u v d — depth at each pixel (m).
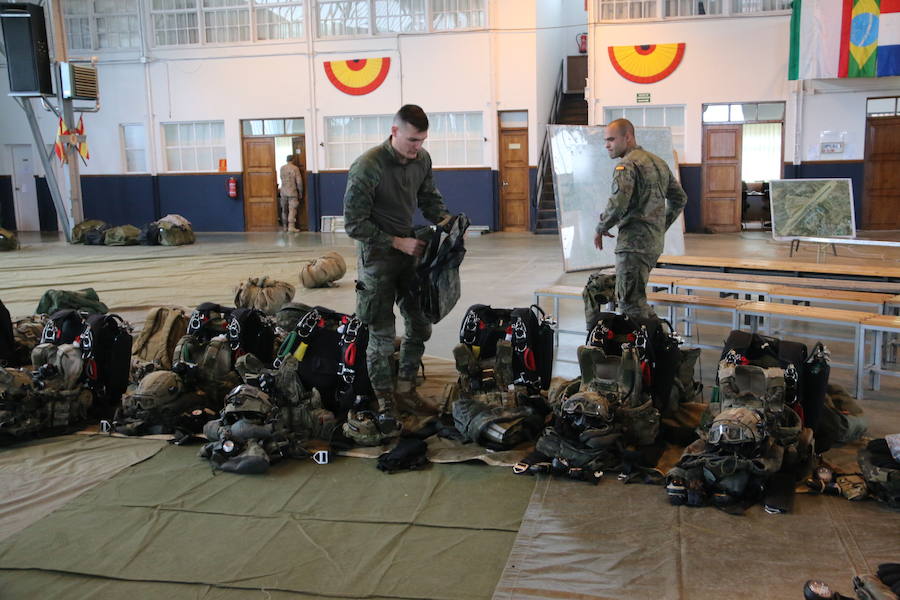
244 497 3.09
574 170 8.51
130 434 3.80
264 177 16.70
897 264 9.23
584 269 8.64
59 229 17.66
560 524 2.80
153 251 12.51
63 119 14.09
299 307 4.50
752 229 15.18
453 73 15.24
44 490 3.18
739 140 14.21
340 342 3.79
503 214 15.73
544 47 15.70
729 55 13.82
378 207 3.77
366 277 3.71
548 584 2.40
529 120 15.17
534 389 3.77
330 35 15.70
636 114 14.52
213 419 3.79
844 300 5.07
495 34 14.94
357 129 15.99
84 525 2.86
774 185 9.34
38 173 17.55
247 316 4.04
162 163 16.98
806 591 2.15
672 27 13.94
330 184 16.23
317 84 15.88
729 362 3.21
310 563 2.57
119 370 4.07
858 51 12.80
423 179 3.99
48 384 3.84
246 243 13.91
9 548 2.69
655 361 3.63
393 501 3.04
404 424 3.83
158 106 16.69
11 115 17.39
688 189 14.48
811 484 3.02
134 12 16.45
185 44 16.38
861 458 2.98
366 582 2.44
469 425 3.56
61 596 2.40
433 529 2.80
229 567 2.55
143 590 2.42
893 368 4.94
